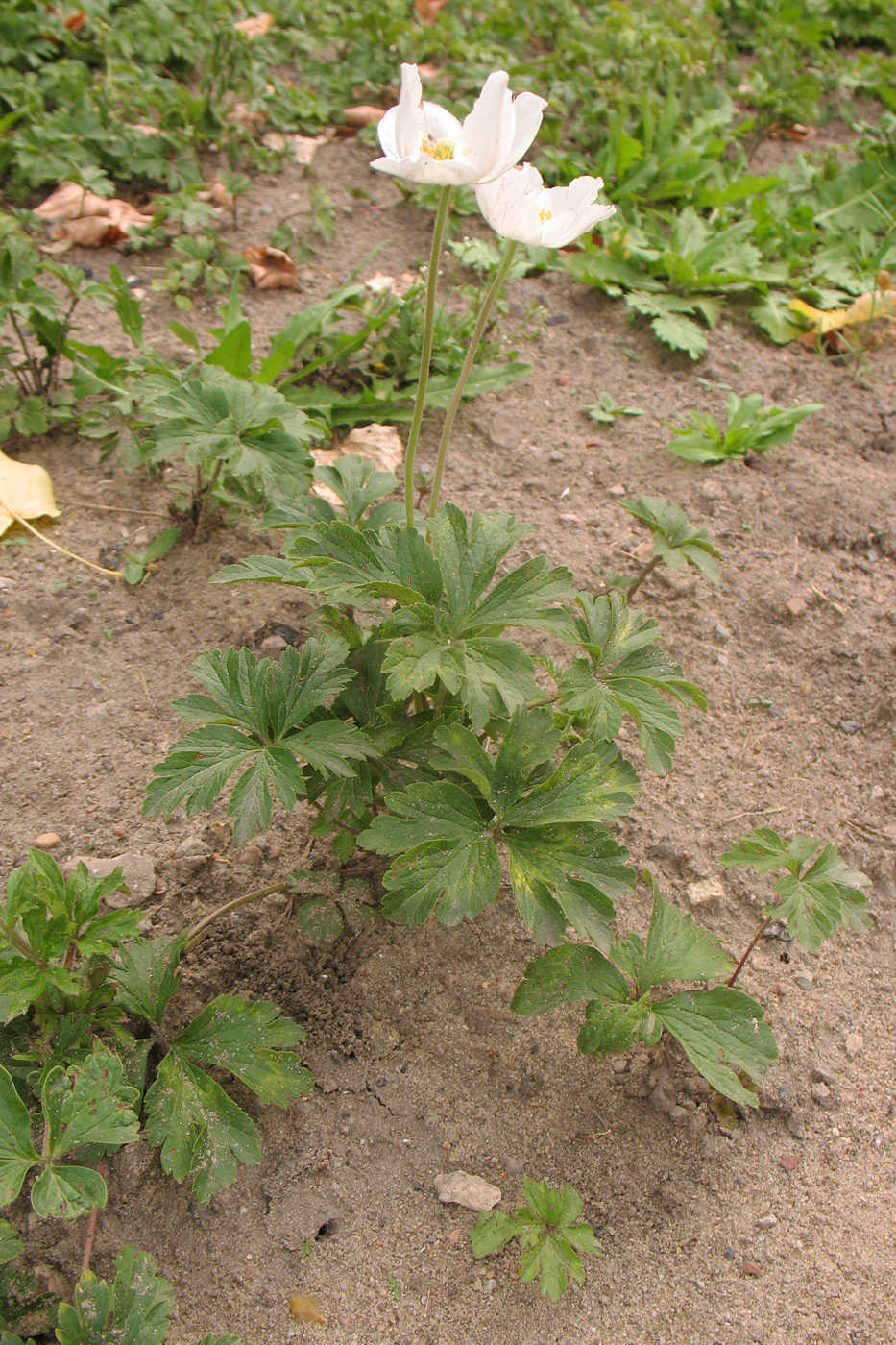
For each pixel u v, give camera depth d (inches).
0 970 20.6
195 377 27.6
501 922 24.8
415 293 33.2
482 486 31.3
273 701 22.1
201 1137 21.3
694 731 27.8
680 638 29.1
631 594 29.3
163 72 43.8
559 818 21.6
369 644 23.6
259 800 21.3
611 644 23.5
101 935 21.1
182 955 23.6
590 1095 23.2
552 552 29.9
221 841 25.0
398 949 24.3
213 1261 21.4
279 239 36.5
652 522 26.2
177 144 39.2
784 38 52.3
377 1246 21.7
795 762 27.6
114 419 29.8
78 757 25.7
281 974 23.8
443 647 21.8
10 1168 19.7
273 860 24.9
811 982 24.7
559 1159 22.6
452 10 49.1
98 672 27.0
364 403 32.0
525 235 21.9
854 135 50.9
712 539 30.8
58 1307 20.4
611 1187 22.4
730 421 32.4
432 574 22.4
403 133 20.8
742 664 28.9
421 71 44.9
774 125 48.4
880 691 28.7
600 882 21.7
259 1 47.0
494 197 21.7
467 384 32.7
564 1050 23.6
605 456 32.4
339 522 22.3
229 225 37.8
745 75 52.6
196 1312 21.0
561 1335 21.1
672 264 36.3
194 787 21.4
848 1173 22.7
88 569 28.6
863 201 41.9
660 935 23.0
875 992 24.7
